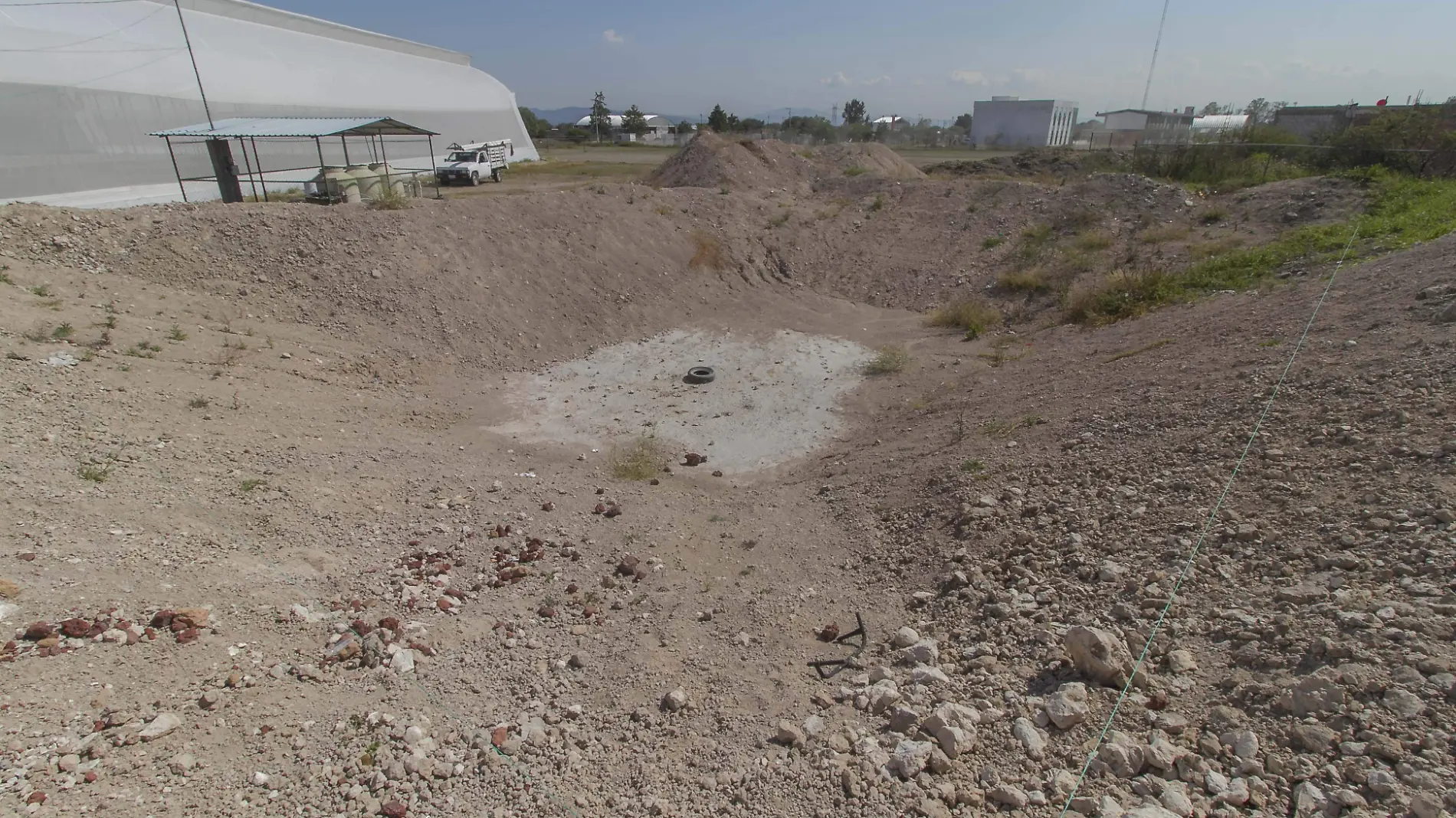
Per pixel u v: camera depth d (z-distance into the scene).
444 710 3.89
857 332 12.95
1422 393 4.86
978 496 5.88
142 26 21.44
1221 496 4.70
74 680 3.54
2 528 4.52
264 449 6.85
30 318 7.94
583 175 31.11
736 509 6.90
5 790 2.90
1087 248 14.27
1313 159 19.17
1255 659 3.28
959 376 10.21
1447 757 2.50
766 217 17.19
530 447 8.49
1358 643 3.09
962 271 14.91
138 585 4.39
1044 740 3.20
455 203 13.83
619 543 6.11
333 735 3.57
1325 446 4.80
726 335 12.70
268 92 23.67
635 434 8.98
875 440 8.43
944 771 3.14
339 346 9.97
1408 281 7.02
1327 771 2.63
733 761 3.44
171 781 3.14
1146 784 2.80
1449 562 3.37
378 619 4.68
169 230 10.81
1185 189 15.99
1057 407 7.53
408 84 31.86
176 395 7.43
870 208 17.91
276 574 4.94
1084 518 5.12
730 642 4.60
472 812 3.18
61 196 16.34
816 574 5.48
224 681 3.81
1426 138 17.64
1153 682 3.35
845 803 3.05
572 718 3.90
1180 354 7.88
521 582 5.42
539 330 12.01
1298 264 10.26
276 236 11.38
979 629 4.29
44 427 5.98
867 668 4.11
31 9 18.47
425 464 7.41
